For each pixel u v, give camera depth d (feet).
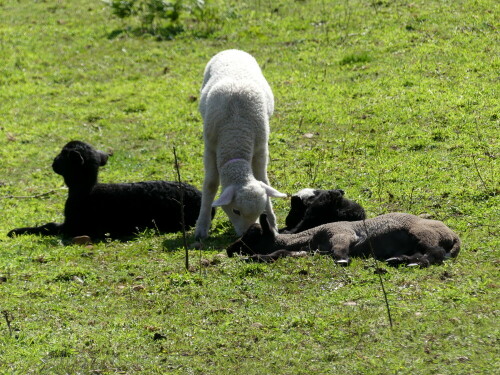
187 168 55.11
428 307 29.22
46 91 74.38
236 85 41.60
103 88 74.08
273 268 34.40
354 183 48.29
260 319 29.84
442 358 25.68
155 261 38.06
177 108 67.26
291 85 67.51
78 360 27.61
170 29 85.51
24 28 90.94
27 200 52.31
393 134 55.47
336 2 84.99
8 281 36.35
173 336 29.07
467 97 59.36
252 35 80.12
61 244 42.73
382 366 25.53
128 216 44.14
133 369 26.86
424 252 33.65
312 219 38.86
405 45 71.46
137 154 59.16
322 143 56.29
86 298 33.73
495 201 42.04
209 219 42.24
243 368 26.25
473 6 76.95
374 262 34.09
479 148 50.93
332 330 28.25
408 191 45.50
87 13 94.79
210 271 35.14
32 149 61.82
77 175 43.62
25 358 28.02
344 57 70.95
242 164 39.60
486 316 28.14
